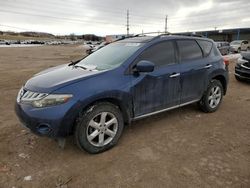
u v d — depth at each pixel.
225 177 2.95
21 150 3.61
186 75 4.50
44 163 3.28
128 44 4.29
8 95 6.88
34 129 3.18
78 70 3.83
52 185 2.84
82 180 2.92
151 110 4.10
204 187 2.77
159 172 3.06
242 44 28.42
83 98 3.22
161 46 4.23
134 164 3.24
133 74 3.77
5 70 12.95
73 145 3.76
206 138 4.01
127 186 2.80
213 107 5.23
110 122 3.56
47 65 16.00
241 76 8.49
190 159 3.36
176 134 4.15
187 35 4.86
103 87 3.40
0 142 3.85
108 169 3.13
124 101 3.64
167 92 4.25
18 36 123.56
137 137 4.03
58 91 3.16
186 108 5.52
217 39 61.03
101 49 4.77
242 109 5.56
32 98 3.24
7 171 3.09
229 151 3.58
